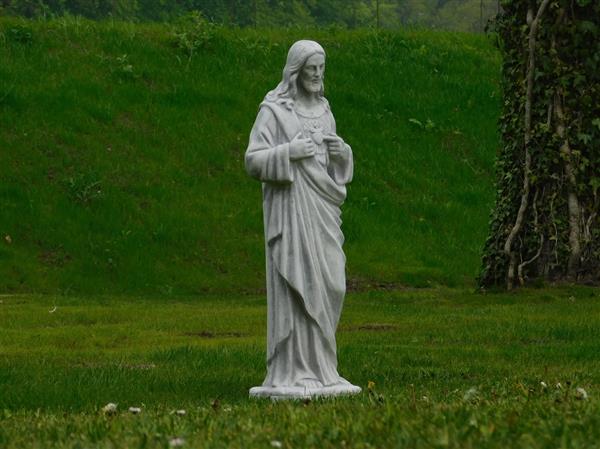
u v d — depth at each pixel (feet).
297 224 66.80
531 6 126.93
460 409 51.24
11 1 275.18
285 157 66.28
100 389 74.64
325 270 67.36
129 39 204.95
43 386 75.92
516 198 129.39
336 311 68.08
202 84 196.65
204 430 48.70
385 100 203.92
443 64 216.95
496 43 132.77
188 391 73.51
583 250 127.24
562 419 47.85
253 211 171.32
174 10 298.15
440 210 179.11
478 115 204.13
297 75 68.80
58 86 187.83
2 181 166.50
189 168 177.78
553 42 125.90
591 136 126.11
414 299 130.00
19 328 111.45
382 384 75.25
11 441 49.06
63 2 283.79
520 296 123.24
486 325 105.50
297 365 67.36
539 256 128.47
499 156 132.77
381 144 192.85
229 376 80.23
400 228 173.68
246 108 193.57
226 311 123.44
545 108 126.52
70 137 177.06
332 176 69.00
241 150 184.34
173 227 163.94
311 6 332.19
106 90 190.19
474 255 169.58
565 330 99.60
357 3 344.90
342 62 212.43
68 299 137.80
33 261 154.10
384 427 46.65
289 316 67.00
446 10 387.14
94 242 159.02
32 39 199.21
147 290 152.05
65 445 46.93
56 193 166.20
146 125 184.55
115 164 174.19
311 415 52.70
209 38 208.54
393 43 221.46
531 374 78.38
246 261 160.56
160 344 100.37
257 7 309.01
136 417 54.90
